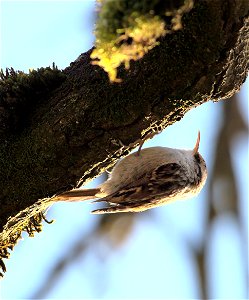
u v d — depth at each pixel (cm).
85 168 672
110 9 548
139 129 650
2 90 678
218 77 621
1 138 678
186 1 550
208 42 597
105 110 643
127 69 628
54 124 659
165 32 589
